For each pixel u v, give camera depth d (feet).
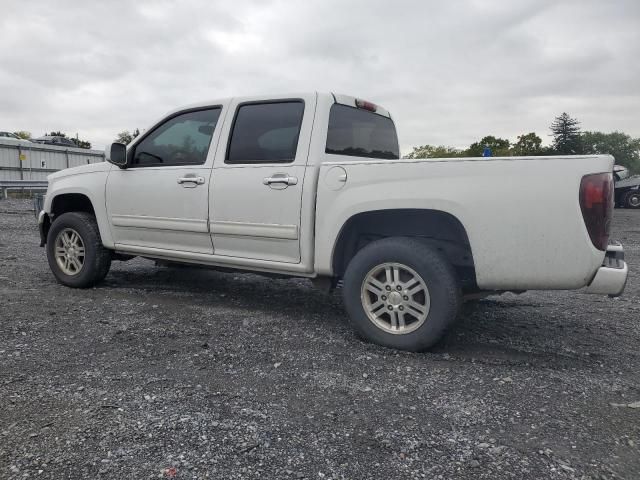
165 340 12.05
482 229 10.84
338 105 14.25
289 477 6.59
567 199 10.24
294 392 9.27
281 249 13.56
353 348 11.91
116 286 18.38
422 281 11.43
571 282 10.38
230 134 14.67
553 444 7.57
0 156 82.48
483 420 8.30
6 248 27.40
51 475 6.50
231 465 6.83
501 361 11.25
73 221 17.54
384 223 13.12
